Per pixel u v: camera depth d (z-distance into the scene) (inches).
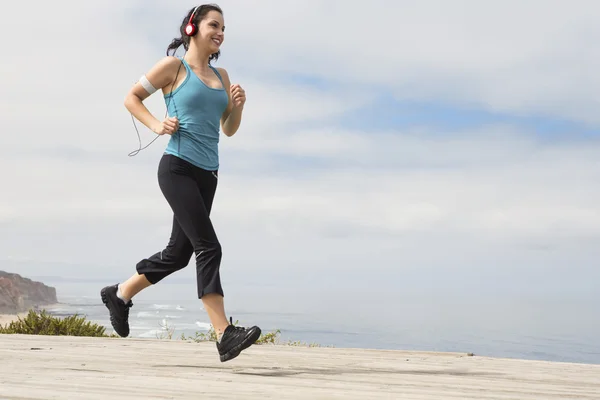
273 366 130.5
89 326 324.8
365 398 82.4
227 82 139.3
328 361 144.7
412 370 128.3
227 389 89.2
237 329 122.6
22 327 315.3
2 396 78.0
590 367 139.6
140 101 131.8
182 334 288.8
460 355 163.9
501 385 104.3
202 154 130.0
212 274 126.4
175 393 83.7
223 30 133.9
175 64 130.6
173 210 130.1
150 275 139.4
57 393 81.1
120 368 120.0
